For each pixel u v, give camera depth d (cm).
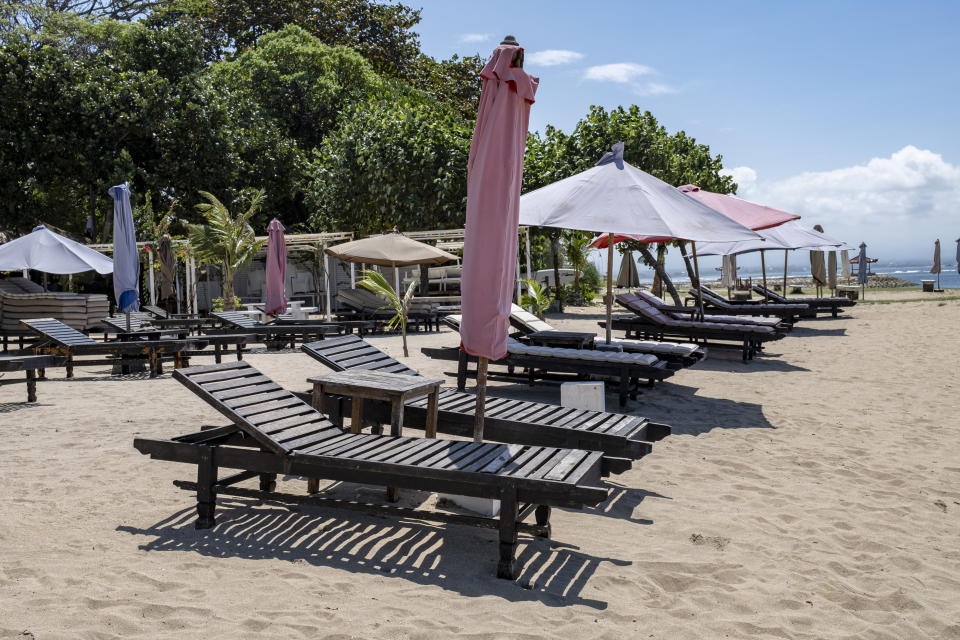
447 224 2606
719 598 367
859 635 331
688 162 2822
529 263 2109
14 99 2636
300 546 427
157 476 562
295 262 2878
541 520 453
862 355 1287
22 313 1627
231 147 2992
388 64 4525
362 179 2581
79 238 2694
